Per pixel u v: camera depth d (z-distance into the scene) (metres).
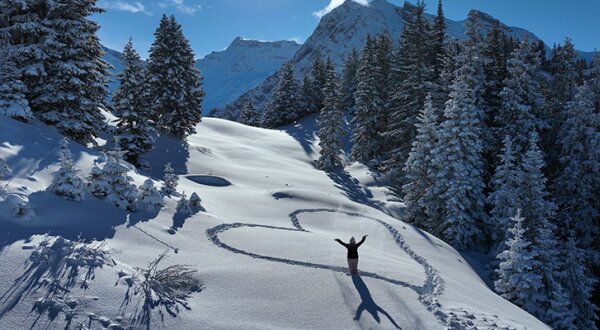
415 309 10.46
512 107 29.83
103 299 8.52
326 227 20.72
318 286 11.16
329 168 46.09
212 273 11.27
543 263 19.44
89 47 27.45
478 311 11.16
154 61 41.47
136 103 31.97
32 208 12.01
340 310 9.88
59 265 9.23
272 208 22.77
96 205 14.16
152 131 40.16
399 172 37.50
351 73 80.31
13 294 7.91
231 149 47.09
